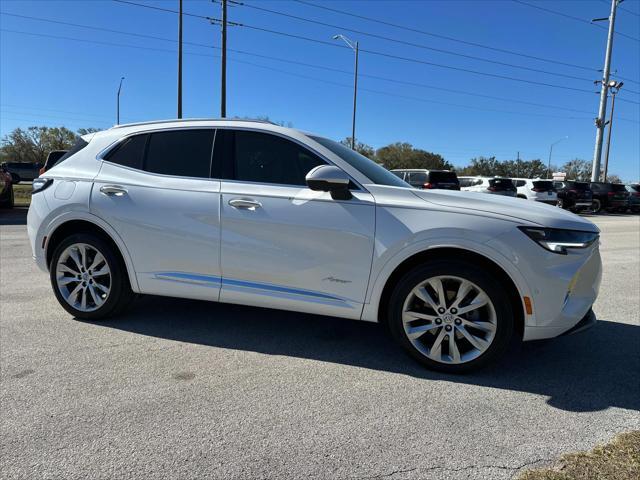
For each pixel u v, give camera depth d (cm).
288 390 303
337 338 400
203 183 380
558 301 312
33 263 686
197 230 374
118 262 408
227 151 384
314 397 295
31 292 518
